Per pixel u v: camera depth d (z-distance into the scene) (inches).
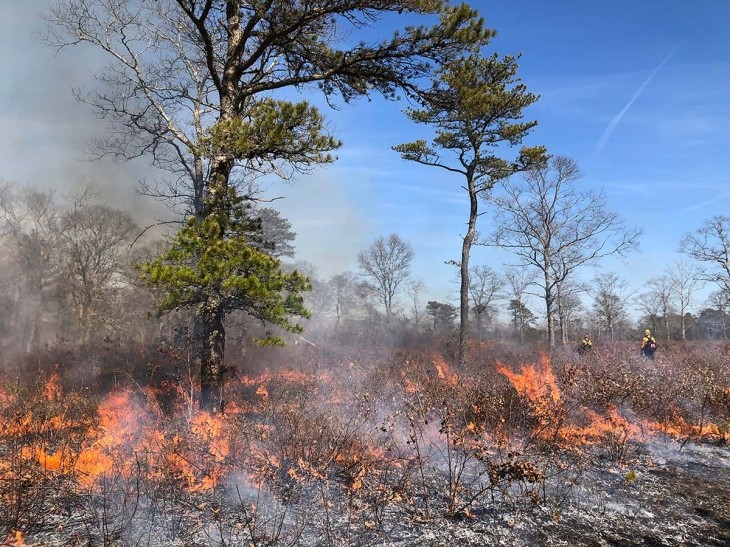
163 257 293.7
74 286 1095.0
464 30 351.6
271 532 163.8
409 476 218.4
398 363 517.7
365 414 269.1
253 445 233.1
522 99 664.4
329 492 201.2
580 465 240.8
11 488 174.4
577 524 179.3
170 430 246.4
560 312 1174.3
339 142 316.5
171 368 374.9
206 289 291.3
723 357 677.9
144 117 507.2
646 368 502.3
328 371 478.9
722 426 318.0
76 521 165.3
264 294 291.3
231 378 374.0
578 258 1056.2
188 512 177.0
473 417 289.4
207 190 342.6
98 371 440.8
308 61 395.5
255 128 303.1
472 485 216.2
